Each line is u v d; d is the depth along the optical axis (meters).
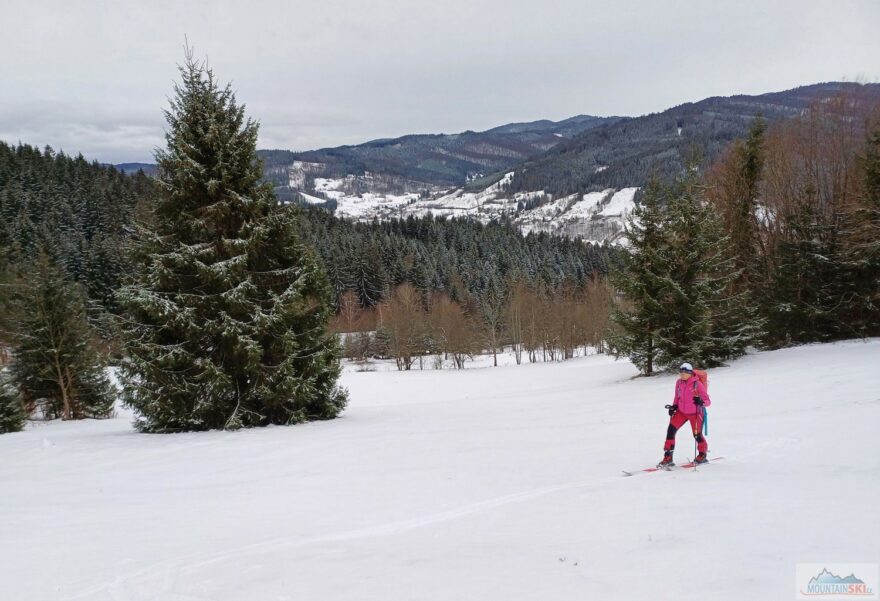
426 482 8.25
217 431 15.61
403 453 10.80
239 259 15.76
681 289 23.16
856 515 5.03
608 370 38.41
